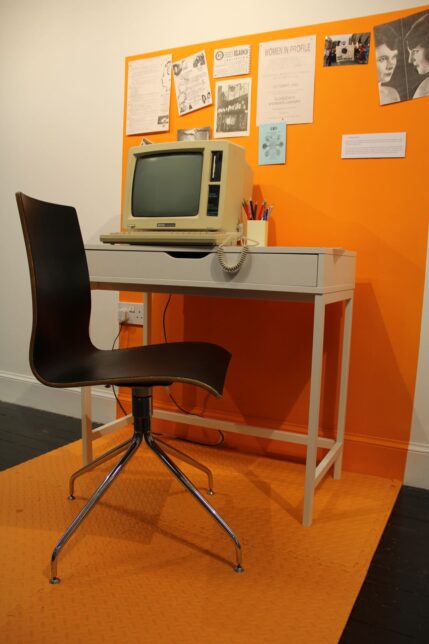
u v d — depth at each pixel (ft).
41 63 7.45
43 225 4.16
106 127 7.00
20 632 3.13
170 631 3.17
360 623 3.38
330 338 5.89
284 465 5.98
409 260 5.43
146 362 4.14
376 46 5.35
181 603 3.45
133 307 7.02
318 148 5.74
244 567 3.90
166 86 6.54
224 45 6.12
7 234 8.06
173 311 6.79
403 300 5.50
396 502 5.22
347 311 5.43
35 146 7.65
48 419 7.51
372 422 5.77
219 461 6.06
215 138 6.28
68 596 3.50
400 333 5.55
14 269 8.05
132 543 4.20
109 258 5.08
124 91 6.82
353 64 5.49
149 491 5.17
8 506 4.81
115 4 6.77
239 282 4.52
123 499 4.98
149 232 5.05
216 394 3.43
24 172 7.80
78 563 3.89
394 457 5.67
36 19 7.42
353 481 5.61
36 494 5.06
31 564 3.87
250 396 6.39
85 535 4.30
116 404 7.23
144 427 4.27
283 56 5.80
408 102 5.28
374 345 5.67
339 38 5.51
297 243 5.94
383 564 4.10
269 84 5.91
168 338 6.88
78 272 4.68
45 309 3.84
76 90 7.20
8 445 6.41
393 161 5.41
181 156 5.31
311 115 5.73
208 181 5.09
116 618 3.28
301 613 3.38
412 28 5.18
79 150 7.26
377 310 5.62
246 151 6.12
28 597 3.47
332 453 5.36
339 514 4.83
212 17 6.17
